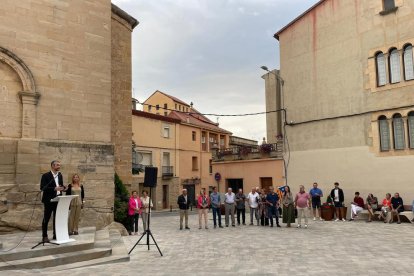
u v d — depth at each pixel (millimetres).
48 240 8836
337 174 19266
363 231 13562
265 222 16344
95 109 12773
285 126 22016
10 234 10586
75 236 10008
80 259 8391
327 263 8227
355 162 18578
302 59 21297
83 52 12672
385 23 17812
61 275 7285
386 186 17328
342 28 19500
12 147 11070
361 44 18656
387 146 17547
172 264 8336
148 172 10188
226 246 10773
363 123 18375
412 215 15625
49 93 11820
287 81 22031
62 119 12016
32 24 11680
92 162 12484
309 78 20891
